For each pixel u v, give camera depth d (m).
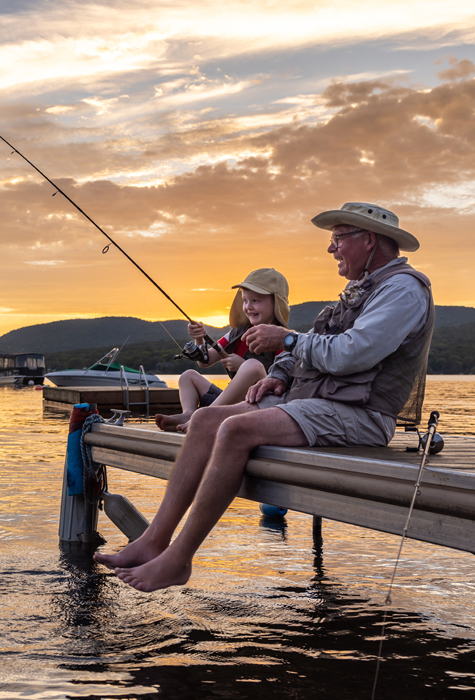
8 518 3.94
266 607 2.48
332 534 3.71
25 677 1.84
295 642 2.15
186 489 2.30
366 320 2.26
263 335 2.45
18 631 2.20
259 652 2.05
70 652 2.02
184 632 2.22
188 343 3.47
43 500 4.47
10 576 2.82
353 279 2.53
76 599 2.53
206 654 2.03
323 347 2.30
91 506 3.52
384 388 2.34
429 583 2.81
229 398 2.91
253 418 2.24
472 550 1.64
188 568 2.14
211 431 2.34
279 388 2.56
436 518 1.74
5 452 7.18
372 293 2.36
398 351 2.31
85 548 3.31
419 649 2.10
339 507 2.04
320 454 2.09
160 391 14.86
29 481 5.22
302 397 2.43
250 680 1.85
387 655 2.05
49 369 109.12
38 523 3.83
